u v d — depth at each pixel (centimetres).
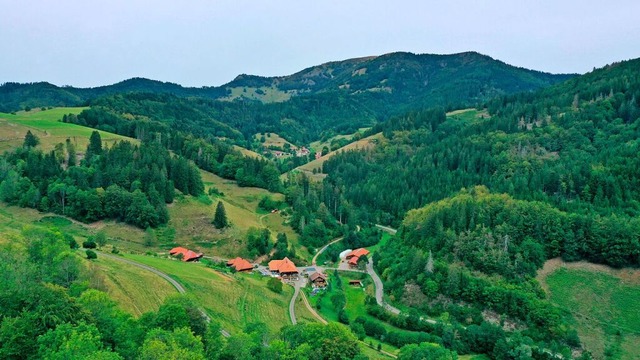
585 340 11850
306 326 8769
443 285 14000
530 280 13425
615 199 15525
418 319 13062
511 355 11269
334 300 14412
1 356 5231
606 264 13700
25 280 6456
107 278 9569
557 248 14162
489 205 16000
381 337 12644
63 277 8012
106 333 6191
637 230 13475
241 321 10738
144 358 5488
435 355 9931
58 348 5316
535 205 15188
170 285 10881
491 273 13988
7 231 10562
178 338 6216
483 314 13100
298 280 16500
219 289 12094
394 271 15900
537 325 12350
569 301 12850
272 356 7219
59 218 16950
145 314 7288
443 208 16875
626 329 11938
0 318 5688
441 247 15488
